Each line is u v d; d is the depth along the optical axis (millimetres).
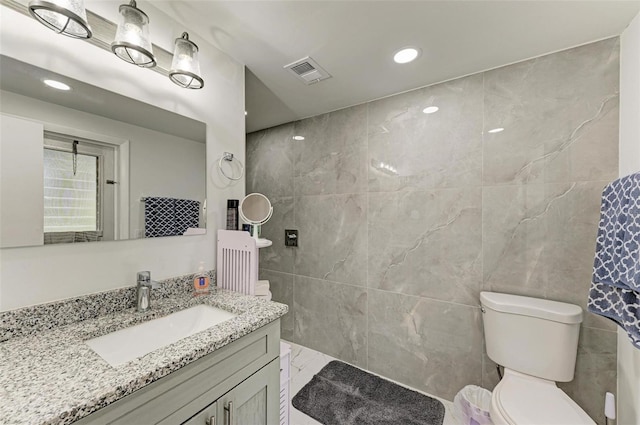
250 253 1263
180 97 1256
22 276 832
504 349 1365
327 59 1496
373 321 1984
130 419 630
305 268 2344
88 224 974
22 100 831
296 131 2404
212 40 1343
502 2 1071
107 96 1017
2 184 797
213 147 1402
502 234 1532
